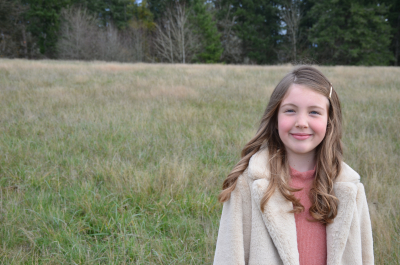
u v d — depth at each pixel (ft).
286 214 3.92
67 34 119.44
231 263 3.99
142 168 13.00
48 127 18.52
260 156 4.26
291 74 4.18
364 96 29.63
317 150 4.34
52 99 25.52
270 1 146.10
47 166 13.23
